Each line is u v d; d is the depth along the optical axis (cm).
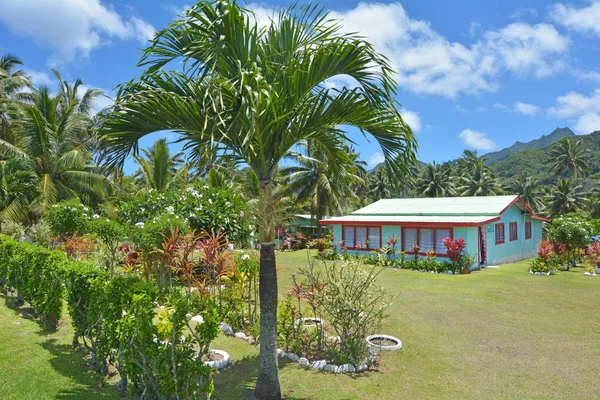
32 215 2031
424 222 1894
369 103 504
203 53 458
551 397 522
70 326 735
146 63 498
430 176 6250
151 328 417
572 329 842
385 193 5566
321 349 681
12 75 2859
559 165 6762
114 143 493
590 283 1423
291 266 1848
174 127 480
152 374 421
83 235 1341
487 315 957
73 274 582
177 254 823
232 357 643
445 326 860
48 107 2197
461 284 1395
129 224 1259
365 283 649
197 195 1371
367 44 464
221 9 449
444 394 527
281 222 504
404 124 495
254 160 494
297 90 473
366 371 604
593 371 613
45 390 473
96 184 2123
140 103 445
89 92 2872
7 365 537
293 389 534
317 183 2994
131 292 440
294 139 500
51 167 2120
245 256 851
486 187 6419
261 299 498
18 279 857
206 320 436
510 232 2198
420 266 1781
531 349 715
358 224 2164
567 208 5325
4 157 2011
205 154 491
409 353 687
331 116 507
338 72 489
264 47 492
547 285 1379
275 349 498
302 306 989
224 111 449
